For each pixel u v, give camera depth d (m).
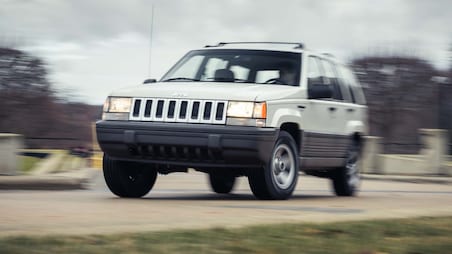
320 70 11.23
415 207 9.10
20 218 6.48
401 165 26.75
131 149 9.59
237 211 7.62
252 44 11.16
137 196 10.41
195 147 9.24
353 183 12.34
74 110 60.22
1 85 62.25
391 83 57.41
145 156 9.61
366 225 6.13
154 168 10.41
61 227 5.90
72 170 20.62
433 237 5.70
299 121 10.12
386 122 57.44
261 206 8.55
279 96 9.71
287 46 10.99
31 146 47.12
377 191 14.91
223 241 5.09
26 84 62.47
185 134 9.25
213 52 11.05
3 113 61.72
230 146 9.16
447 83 49.28
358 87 12.73
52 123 62.34
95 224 6.16
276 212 7.60
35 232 5.44
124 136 9.52
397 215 7.32
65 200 9.00
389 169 26.91
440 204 9.92
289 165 9.97
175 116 9.45
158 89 9.72
